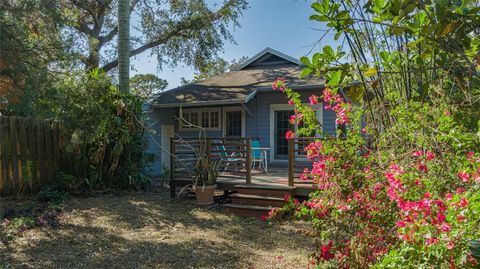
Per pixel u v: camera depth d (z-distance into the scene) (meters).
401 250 1.95
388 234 2.67
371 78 3.09
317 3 2.44
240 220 6.92
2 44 6.10
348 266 2.83
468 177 1.97
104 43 18.20
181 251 5.15
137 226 6.41
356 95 2.90
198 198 7.87
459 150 2.40
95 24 16.95
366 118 3.43
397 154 2.90
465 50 2.25
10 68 6.25
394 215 2.74
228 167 9.48
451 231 1.71
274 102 12.16
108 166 9.55
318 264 3.29
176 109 13.89
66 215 6.93
